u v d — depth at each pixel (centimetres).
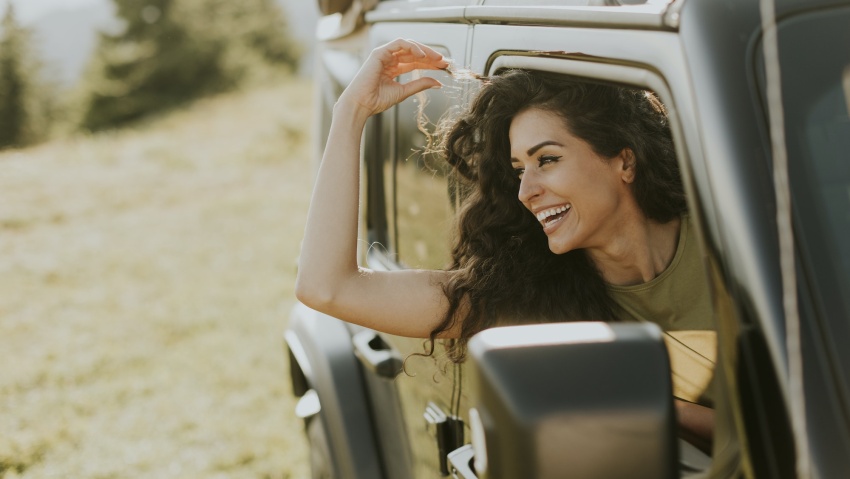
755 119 102
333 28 328
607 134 150
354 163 173
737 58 105
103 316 743
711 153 103
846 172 102
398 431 238
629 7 124
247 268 897
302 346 294
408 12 229
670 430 92
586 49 130
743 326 98
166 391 553
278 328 681
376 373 238
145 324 710
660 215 156
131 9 3912
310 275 164
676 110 109
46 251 1030
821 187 100
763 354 96
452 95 190
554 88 150
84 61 3959
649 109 155
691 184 106
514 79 154
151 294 812
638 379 92
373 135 259
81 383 577
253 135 1983
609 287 163
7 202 1336
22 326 725
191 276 875
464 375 180
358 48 284
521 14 156
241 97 2961
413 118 221
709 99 104
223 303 764
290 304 750
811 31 107
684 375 158
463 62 184
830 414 92
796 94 104
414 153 220
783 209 98
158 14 3938
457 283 167
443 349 193
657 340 95
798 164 101
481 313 167
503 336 97
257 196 1349
